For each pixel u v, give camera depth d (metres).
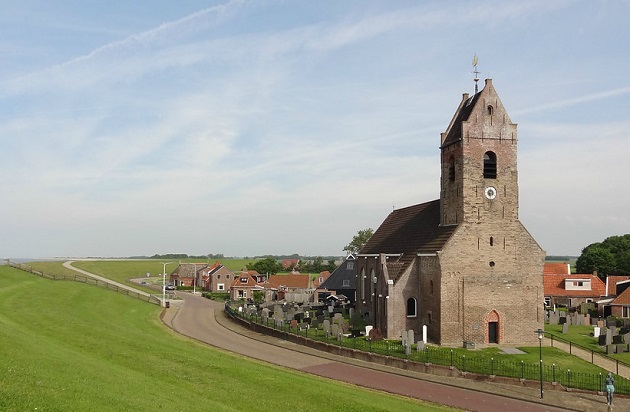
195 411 22.59
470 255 54.56
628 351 50.72
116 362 30.77
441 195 59.91
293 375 36.75
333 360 47.75
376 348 49.47
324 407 28.23
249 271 155.62
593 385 38.88
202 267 163.12
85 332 38.19
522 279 55.50
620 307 79.44
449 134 59.44
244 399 27.36
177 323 69.75
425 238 61.22
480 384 40.16
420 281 58.25
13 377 20.39
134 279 183.88
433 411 31.67
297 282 133.00
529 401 36.19
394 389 37.97
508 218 55.88
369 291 72.75
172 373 30.20
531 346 53.22
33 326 37.19
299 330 59.06
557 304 94.81
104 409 19.41
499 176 56.06
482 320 54.22
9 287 63.94
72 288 74.25
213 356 39.44
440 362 44.31
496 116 56.38
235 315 74.75
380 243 74.88
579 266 131.38
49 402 18.59
